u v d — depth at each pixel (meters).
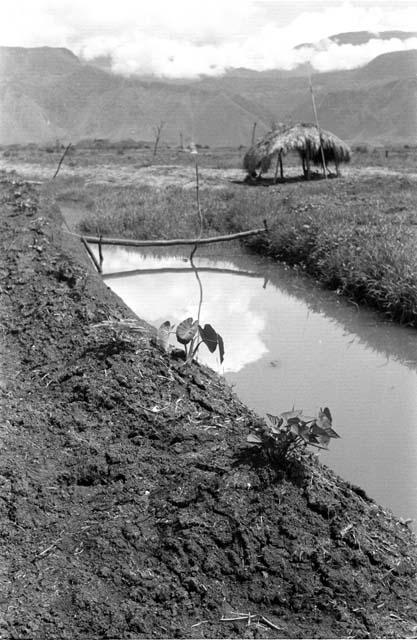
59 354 5.75
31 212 10.20
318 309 9.14
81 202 18.25
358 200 14.85
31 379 5.43
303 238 11.43
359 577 3.43
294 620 3.24
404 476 4.77
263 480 3.92
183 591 3.34
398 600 3.36
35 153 42.62
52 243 8.89
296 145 22.23
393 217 12.27
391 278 8.76
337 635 3.14
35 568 3.47
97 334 5.88
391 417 5.73
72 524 3.79
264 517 3.71
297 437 3.99
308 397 6.16
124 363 5.28
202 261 12.20
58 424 4.71
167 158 37.62
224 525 3.65
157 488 3.99
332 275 10.04
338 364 7.02
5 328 6.43
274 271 11.33
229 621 3.21
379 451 5.14
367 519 3.84
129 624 3.15
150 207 15.20
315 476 4.04
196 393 4.99
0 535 3.70
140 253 13.09
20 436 4.58
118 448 4.38
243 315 8.84
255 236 12.77
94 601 3.26
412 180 18.55
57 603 3.25
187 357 5.43
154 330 6.14
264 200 15.27
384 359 7.22
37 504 3.93
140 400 4.87
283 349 7.48
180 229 13.55
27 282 7.50
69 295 6.90
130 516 3.79
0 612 3.19
